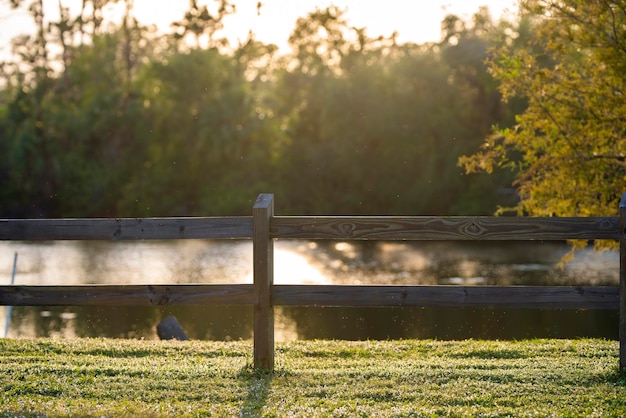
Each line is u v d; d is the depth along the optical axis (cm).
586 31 2305
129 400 946
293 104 8406
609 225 1045
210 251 5031
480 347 1420
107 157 8125
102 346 1388
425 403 931
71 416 848
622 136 2495
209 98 8181
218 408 901
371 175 7731
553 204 2456
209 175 8094
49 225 1090
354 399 951
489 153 2569
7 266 4338
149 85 8462
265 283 1074
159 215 7988
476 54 7406
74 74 8369
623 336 1058
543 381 1045
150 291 1080
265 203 1070
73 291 1086
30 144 7900
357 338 2403
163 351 1351
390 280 3934
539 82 2416
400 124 7675
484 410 892
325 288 1071
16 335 2527
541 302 1049
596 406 913
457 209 7200
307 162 7944
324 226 1069
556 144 2436
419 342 1496
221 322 2716
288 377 1061
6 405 895
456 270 4250
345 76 8200
